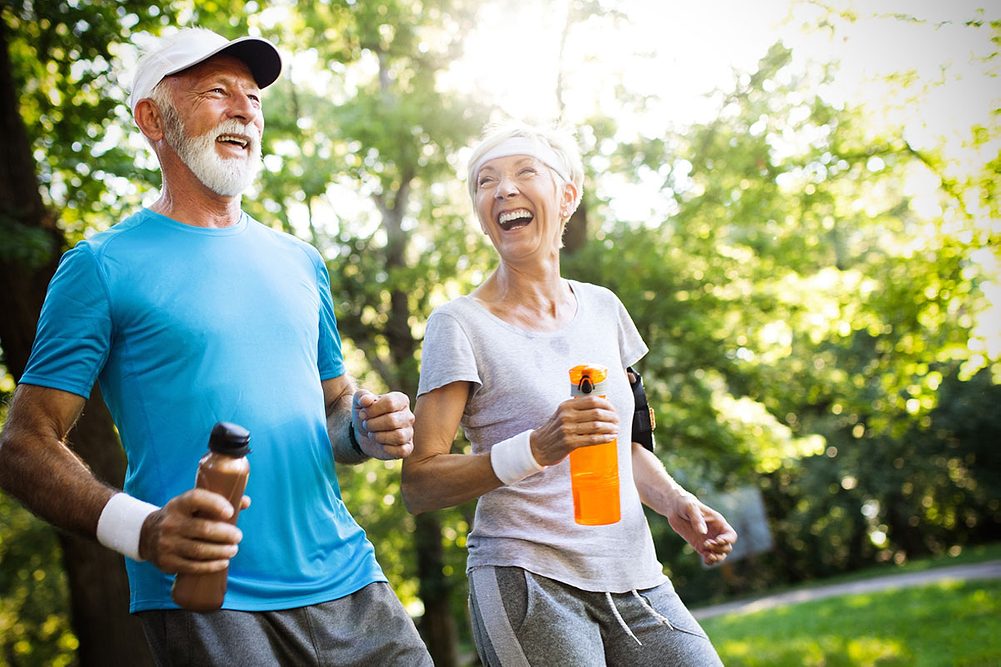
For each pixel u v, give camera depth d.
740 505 20.59
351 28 11.86
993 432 29.89
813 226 11.59
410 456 2.76
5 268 7.48
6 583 16.89
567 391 2.85
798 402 13.53
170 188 2.43
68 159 8.70
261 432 2.29
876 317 11.02
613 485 2.53
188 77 2.40
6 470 2.12
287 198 12.12
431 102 11.74
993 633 11.51
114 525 1.97
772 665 12.36
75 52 8.65
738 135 10.05
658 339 12.10
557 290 2.99
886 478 30.48
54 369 2.18
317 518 2.39
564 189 3.04
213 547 1.86
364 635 2.40
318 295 2.62
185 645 2.20
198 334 2.27
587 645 2.66
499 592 2.69
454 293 13.43
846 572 33.22
